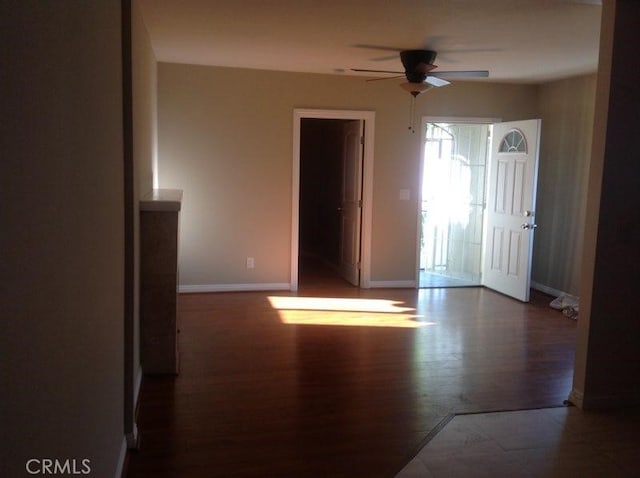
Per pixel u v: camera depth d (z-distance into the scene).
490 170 6.68
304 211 8.57
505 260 6.41
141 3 3.56
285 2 3.52
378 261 6.61
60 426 1.30
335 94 6.23
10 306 0.92
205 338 4.60
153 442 2.87
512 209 6.29
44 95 1.15
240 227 6.17
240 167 6.08
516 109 6.72
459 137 7.43
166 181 5.92
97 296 1.87
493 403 3.44
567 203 6.26
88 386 1.69
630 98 3.20
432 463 2.72
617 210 3.28
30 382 1.04
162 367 3.77
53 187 1.23
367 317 5.34
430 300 6.11
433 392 3.60
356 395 3.52
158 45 4.90
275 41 4.62
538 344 4.63
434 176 7.70
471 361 4.19
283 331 4.83
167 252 3.67
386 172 6.48
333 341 4.59
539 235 6.76
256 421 3.13
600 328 3.35
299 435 2.98
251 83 5.99
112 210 2.29
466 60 5.25
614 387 3.41
